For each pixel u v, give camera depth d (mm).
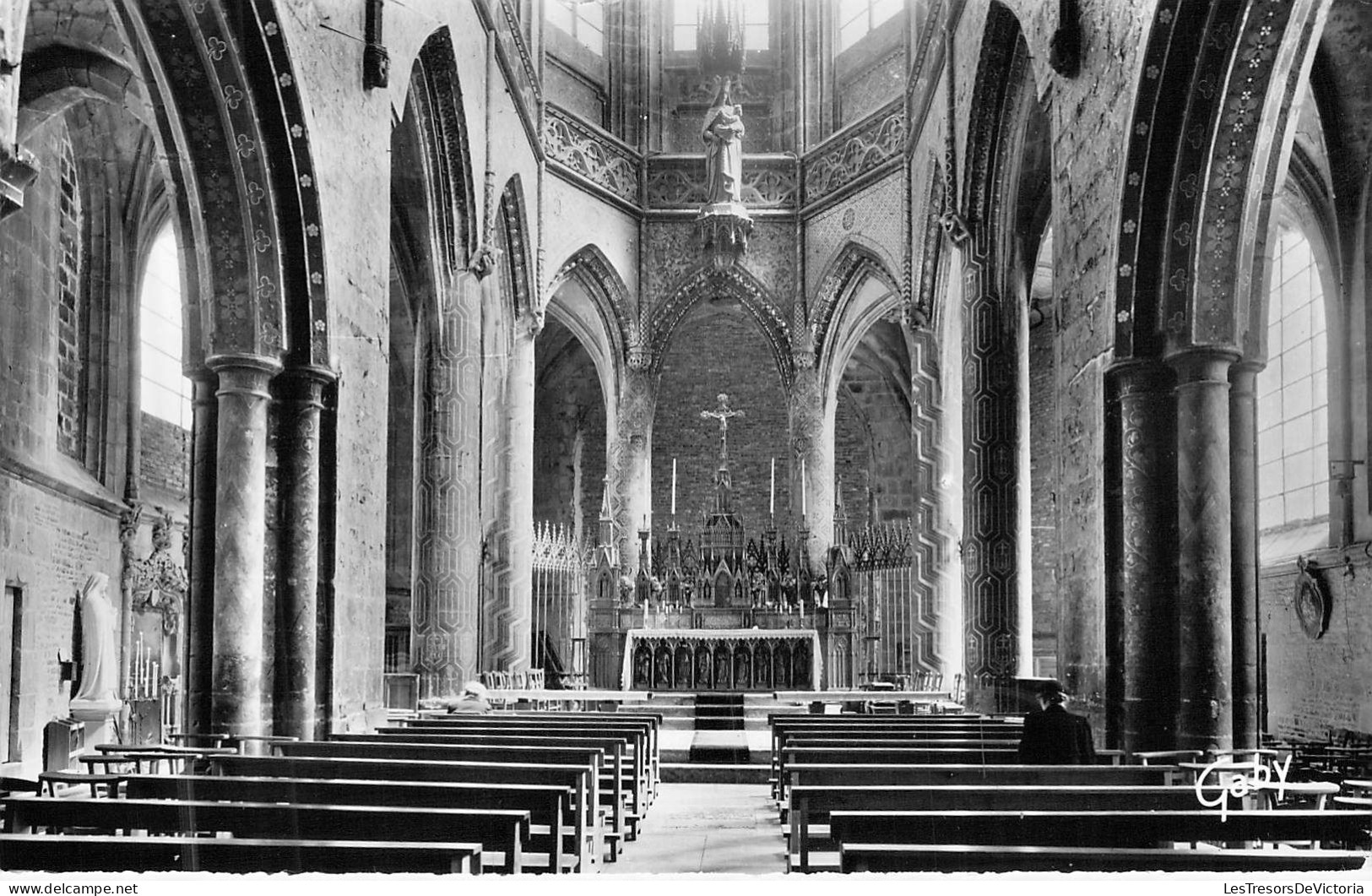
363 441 14562
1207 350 11891
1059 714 9742
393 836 6457
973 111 20906
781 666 26906
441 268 21688
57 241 19875
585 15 31547
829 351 31219
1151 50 11508
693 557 29328
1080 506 13688
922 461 27031
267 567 12844
